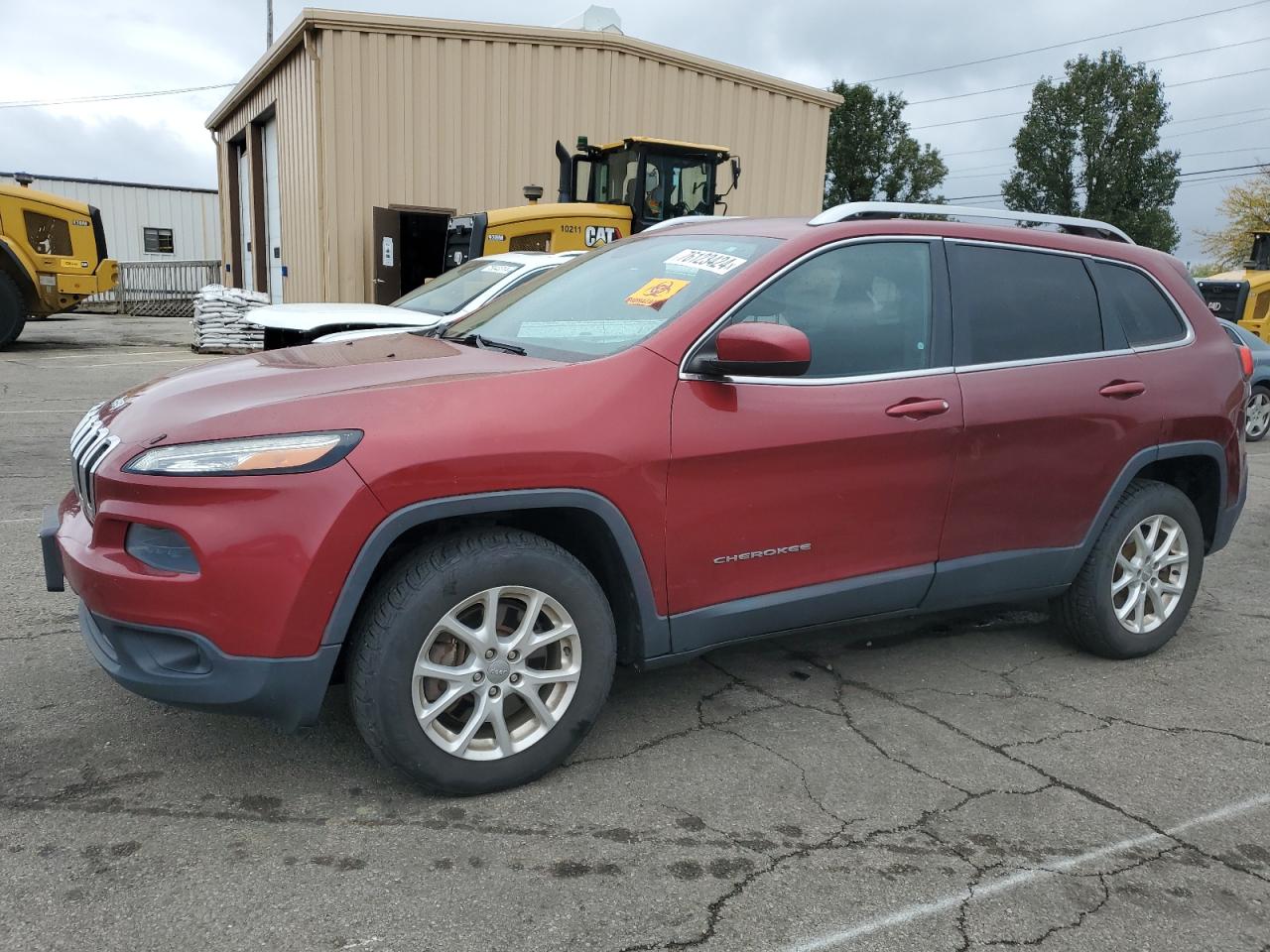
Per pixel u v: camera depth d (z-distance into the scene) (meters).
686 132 16.33
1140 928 2.47
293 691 2.65
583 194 13.28
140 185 31.39
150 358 15.28
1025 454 3.75
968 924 2.46
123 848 2.63
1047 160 53.59
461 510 2.75
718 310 3.22
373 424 2.70
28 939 2.26
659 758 3.26
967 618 4.80
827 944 2.36
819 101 17.92
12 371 13.28
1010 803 3.04
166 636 2.63
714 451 3.10
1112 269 4.18
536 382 2.94
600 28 15.55
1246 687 4.05
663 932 2.38
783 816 2.92
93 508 2.89
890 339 3.53
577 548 3.24
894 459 3.45
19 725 3.30
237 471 2.58
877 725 3.57
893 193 55.38
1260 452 10.70
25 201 15.87
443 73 14.40
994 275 3.82
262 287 20.20
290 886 2.50
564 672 3.02
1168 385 4.16
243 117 20.27
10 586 4.67
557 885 2.55
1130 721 3.68
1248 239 46.22
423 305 8.40
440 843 2.71
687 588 3.16
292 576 2.59
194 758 3.13
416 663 2.76
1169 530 4.31
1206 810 3.05
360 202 14.24
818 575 3.41
